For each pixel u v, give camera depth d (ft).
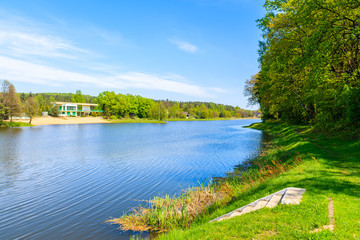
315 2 55.11
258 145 100.12
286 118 151.74
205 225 22.62
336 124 72.28
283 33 83.92
